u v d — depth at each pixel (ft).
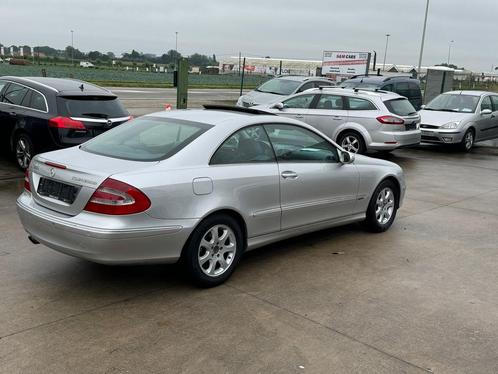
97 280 15.43
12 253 17.26
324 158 18.79
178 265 14.93
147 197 13.44
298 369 11.16
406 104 40.22
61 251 14.06
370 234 21.24
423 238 20.97
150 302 14.11
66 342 11.88
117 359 11.27
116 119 28.53
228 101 90.27
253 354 11.69
